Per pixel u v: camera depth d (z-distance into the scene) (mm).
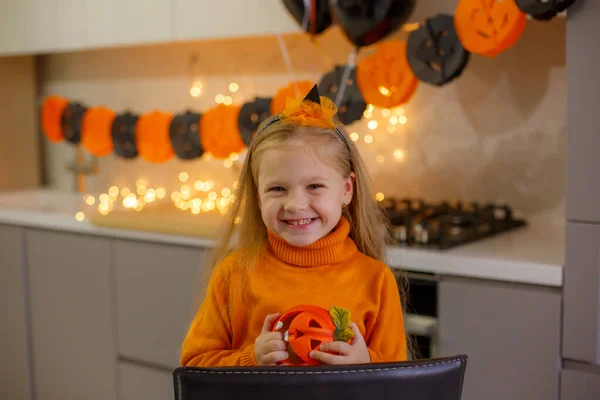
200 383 892
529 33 2174
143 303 2332
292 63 2627
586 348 1613
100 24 2607
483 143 2303
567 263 1617
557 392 1653
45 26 2773
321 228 1225
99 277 2436
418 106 2408
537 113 2195
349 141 1314
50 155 3404
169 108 2998
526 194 2248
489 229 2029
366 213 1373
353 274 1300
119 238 2371
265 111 2113
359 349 1099
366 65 1951
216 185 2891
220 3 2293
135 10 2500
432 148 2400
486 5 1702
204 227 2148
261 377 884
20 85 3262
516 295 1677
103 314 2441
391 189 2496
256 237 1332
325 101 1298
